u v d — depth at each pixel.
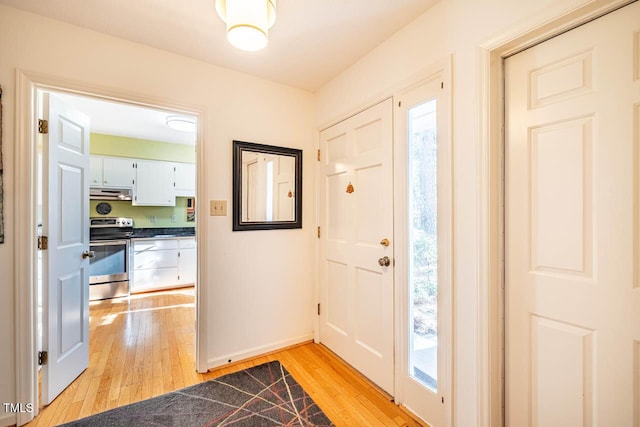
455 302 1.39
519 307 1.26
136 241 3.99
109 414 1.60
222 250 2.13
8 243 1.51
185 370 2.06
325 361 2.21
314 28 1.69
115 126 3.67
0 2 1.48
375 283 1.92
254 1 1.20
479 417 1.28
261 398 1.75
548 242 1.17
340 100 2.23
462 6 1.36
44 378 1.67
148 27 1.69
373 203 1.93
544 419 1.18
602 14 1.02
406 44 1.66
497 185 1.29
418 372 1.64
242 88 2.22
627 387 0.99
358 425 1.54
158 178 4.38
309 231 2.56
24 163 1.55
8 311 1.51
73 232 1.92
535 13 1.10
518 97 1.25
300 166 2.49
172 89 1.95
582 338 1.08
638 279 0.97
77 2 1.48
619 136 1.00
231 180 2.17
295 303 2.48
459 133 1.37
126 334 2.68
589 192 1.06
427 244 1.60
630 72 0.97
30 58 1.56
